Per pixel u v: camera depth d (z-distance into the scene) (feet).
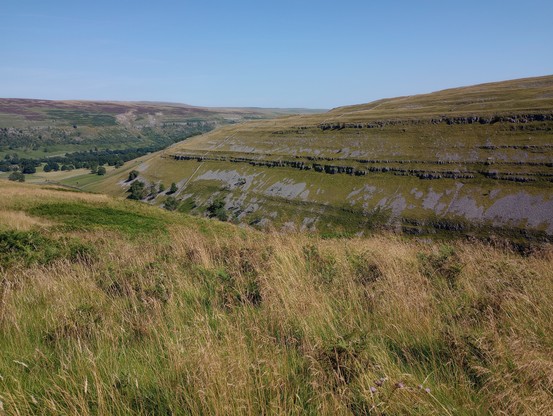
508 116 524.93
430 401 11.74
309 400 11.60
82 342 15.93
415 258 29.96
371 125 641.40
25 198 114.52
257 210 543.80
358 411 11.43
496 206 414.00
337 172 556.10
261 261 26.73
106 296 22.43
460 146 514.68
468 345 14.43
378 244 37.24
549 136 472.44
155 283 23.36
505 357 13.75
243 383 11.75
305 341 15.14
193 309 19.61
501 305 18.37
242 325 16.81
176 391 11.87
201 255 30.60
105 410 11.23
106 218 100.22
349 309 18.34
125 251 36.52
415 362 14.05
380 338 15.89
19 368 14.14
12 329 17.76
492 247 34.73
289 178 584.40
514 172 438.40
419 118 602.03
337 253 30.86
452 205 438.40
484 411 11.30
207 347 13.56
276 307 18.19
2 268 28.09
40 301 21.98
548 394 11.54
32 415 11.35
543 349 14.40
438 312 18.54
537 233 367.86
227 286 22.21
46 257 33.53
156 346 15.70
